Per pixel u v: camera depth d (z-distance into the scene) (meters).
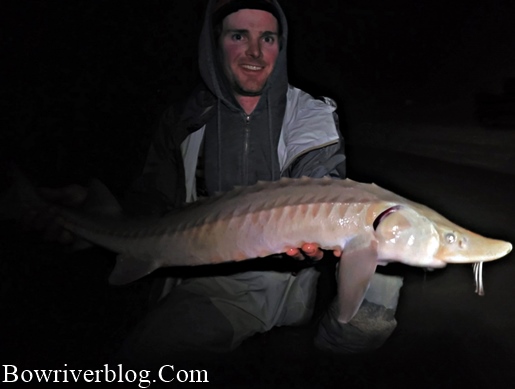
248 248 0.94
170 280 1.16
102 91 8.49
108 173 3.53
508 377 1.02
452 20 9.99
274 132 1.09
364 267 0.85
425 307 1.33
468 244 0.85
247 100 1.09
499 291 1.38
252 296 1.10
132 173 3.52
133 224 1.07
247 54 1.04
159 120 1.17
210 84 1.08
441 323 1.24
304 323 1.16
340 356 1.13
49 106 7.20
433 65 9.91
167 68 9.75
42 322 1.37
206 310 1.07
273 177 1.09
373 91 9.70
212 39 1.07
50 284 1.61
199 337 1.06
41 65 9.72
